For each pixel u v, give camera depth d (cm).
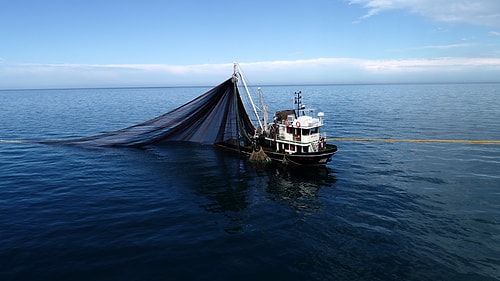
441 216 2762
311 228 2611
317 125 4503
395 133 6794
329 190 3500
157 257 2159
